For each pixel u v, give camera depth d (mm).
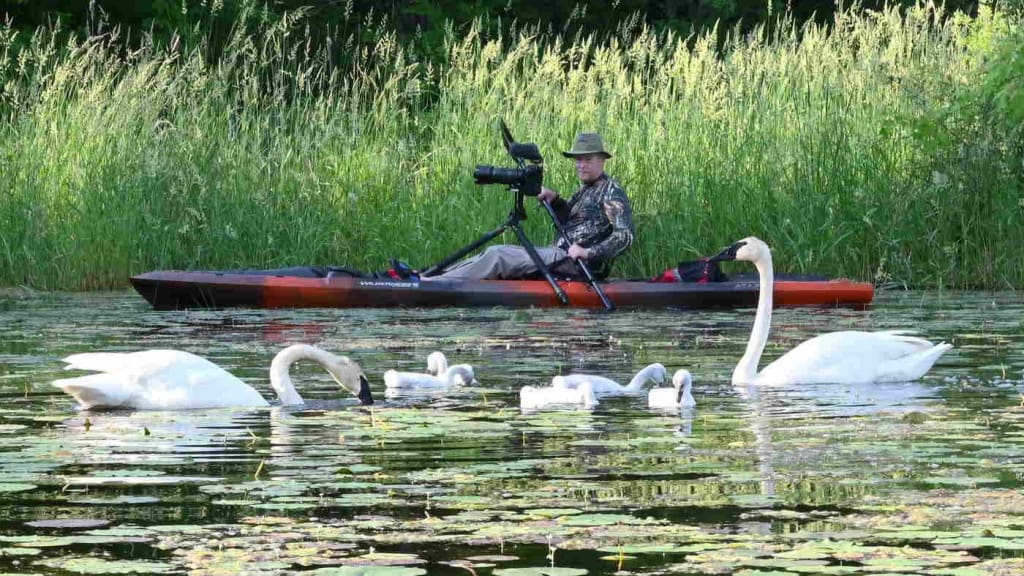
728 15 67500
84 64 44875
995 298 36406
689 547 11375
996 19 43938
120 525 12258
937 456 15086
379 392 20781
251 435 16734
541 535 11789
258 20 64938
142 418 18062
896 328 29156
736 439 16375
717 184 40594
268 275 36250
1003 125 41031
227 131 43906
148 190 41062
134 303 36219
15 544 11617
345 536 11852
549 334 29156
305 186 42031
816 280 36719
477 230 40656
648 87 44594
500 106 43406
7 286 41094
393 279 35906
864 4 68125
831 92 42594
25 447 15922
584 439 16484
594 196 36781
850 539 11586
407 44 68625
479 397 20172
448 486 13750
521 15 70625
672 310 35188
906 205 40312
